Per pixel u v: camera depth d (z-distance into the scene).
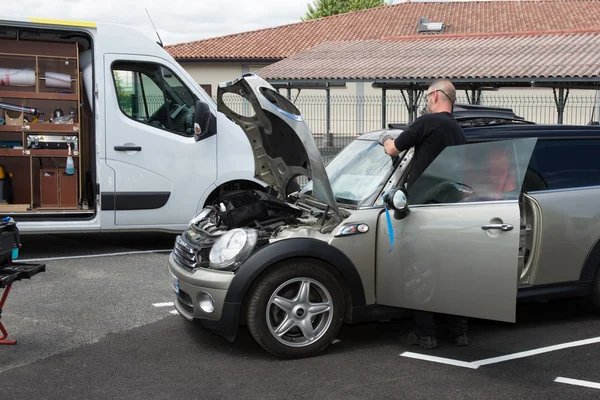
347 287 4.58
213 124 8.06
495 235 4.18
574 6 35.00
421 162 4.53
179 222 8.07
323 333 4.52
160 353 4.69
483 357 4.57
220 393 3.98
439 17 35.88
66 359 4.57
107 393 3.99
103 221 7.84
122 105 7.79
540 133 5.09
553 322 5.38
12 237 4.56
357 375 4.25
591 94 23.20
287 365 4.43
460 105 5.98
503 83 18.97
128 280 6.86
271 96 4.53
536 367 4.38
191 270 4.61
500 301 4.20
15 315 5.61
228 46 33.91
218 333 4.46
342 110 27.84
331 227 4.55
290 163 5.19
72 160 8.30
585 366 4.41
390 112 27.38
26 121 8.08
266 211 4.85
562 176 5.04
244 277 4.31
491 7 36.47
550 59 18.14
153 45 7.93
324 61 22.30
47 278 6.91
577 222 4.93
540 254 4.84
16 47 8.08
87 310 5.77
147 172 7.86
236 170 8.19
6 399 3.90
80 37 8.12
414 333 4.80
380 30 35.06
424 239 4.39
